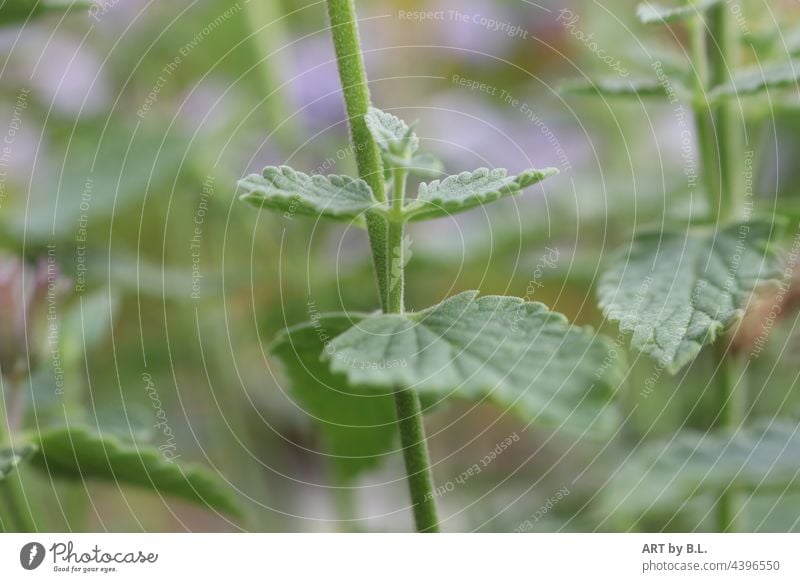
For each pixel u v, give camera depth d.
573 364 0.37
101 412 0.48
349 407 0.46
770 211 0.51
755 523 0.52
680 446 0.47
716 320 0.43
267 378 0.72
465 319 0.38
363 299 0.72
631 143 0.81
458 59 0.85
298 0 0.82
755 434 0.46
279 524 0.66
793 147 0.72
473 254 0.71
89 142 0.75
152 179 0.73
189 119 0.77
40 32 0.77
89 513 0.66
